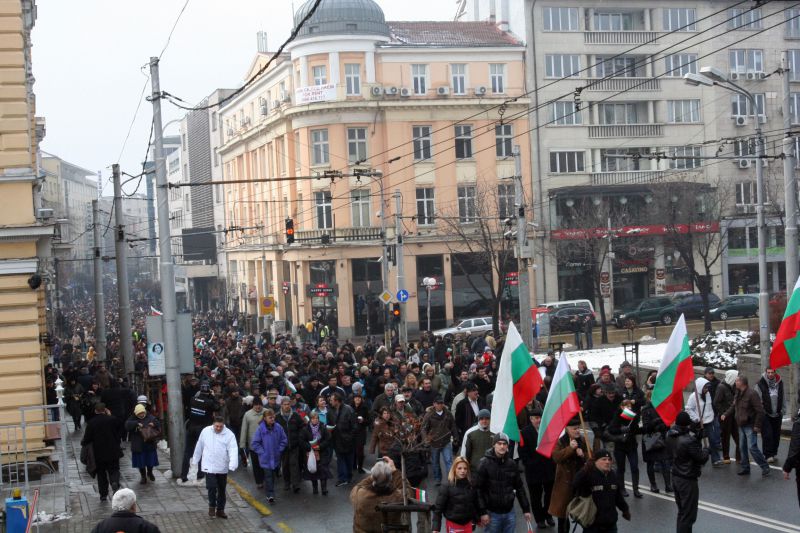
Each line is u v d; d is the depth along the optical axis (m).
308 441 17.66
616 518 11.51
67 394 28.78
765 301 22.61
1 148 19.41
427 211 60.84
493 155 61.16
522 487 11.68
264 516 16.44
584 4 61.41
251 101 75.38
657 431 16.00
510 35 62.88
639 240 58.38
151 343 20.34
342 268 60.53
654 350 36.41
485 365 23.84
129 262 178.75
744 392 17.12
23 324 19.39
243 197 79.75
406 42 60.94
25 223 19.39
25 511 12.83
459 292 61.12
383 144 60.56
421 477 15.72
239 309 83.06
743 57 62.75
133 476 20.39
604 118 61.81
